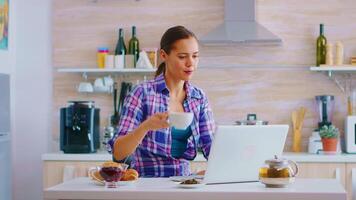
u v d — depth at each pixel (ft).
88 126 14.78
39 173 16.40
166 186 7.07
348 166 13.83
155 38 16.14
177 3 16.08
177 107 8.73
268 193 6.52
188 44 8.35
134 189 6.79
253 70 15.88
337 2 15.71
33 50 16.47
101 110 16.22
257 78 15.89
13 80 16.40
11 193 15.01
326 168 13.87
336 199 6.45
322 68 14.89
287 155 14.08
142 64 15.46
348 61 15.67
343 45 15.66
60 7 16.39
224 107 15.90
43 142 16.40
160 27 16.14
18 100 16.47
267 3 15.87
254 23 15.19
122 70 15.47
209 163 7.41
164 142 8.44
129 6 16.22
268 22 15.85
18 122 16.43
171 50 8.42
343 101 15.67
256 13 15.71
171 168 8.50
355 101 15.56
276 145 7.83
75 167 14.39
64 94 16.37
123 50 15.84
